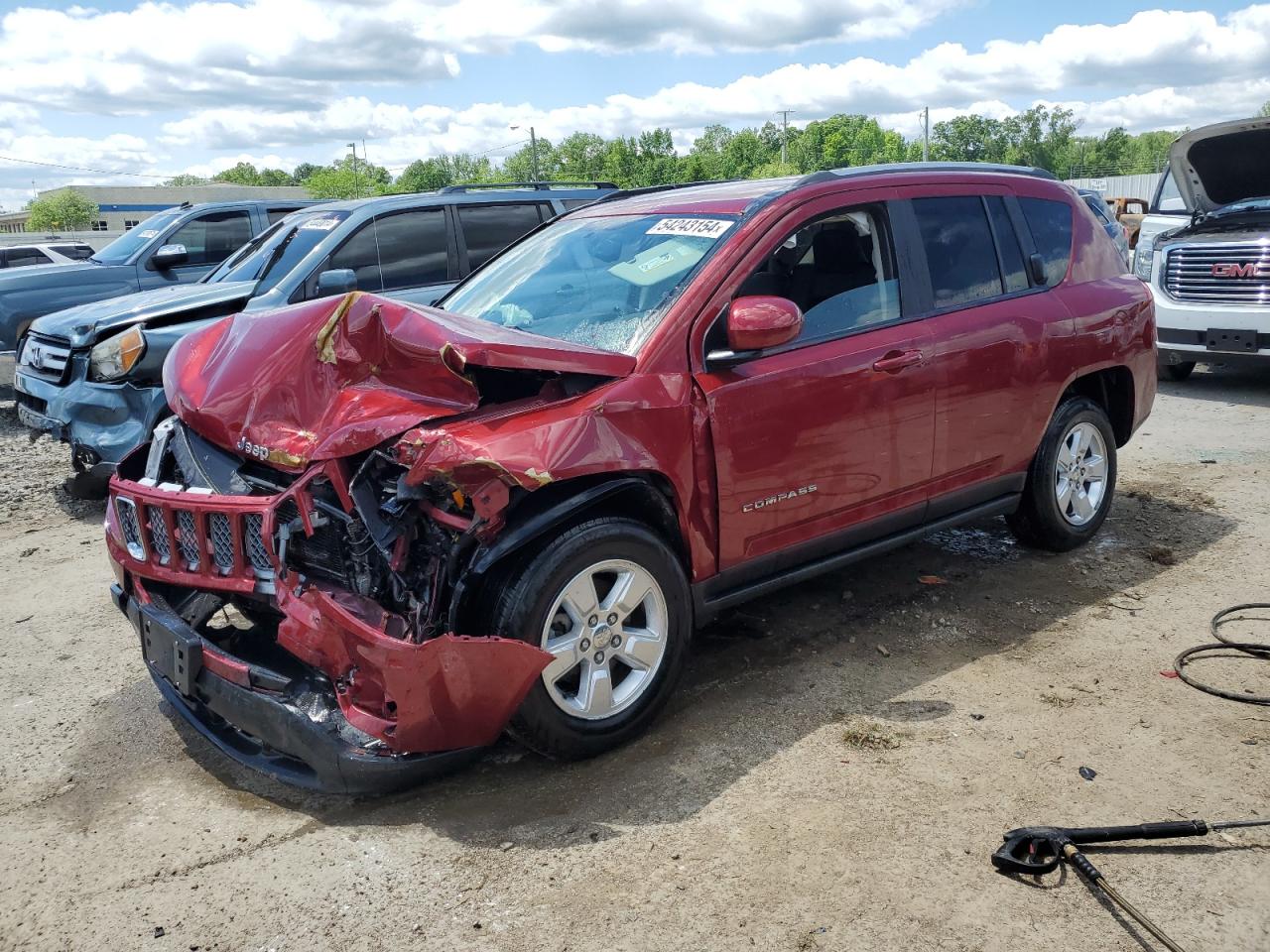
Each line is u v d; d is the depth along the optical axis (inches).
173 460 146.2
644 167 4377.5
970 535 226.8
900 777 131.3
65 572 229.0
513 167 4178.2
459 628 128.8
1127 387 216.1
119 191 3203.7
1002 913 105.4
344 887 115.0
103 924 110.3
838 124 5152.6
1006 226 192.4
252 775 140.3
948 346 173.0
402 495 121.9
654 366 140.3
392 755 122.7
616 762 138.3
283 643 122.0
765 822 122.9
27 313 416.2
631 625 141.9
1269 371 413.7
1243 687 151.8
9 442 379.2
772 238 155.9
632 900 110.2
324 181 3745.1
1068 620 180.1
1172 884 108.7
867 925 104.7
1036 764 133.2
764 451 149.6
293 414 132.3
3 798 136.4
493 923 107.8
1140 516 235.1
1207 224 376.5
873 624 181.2
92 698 165.5
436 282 318.7
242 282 298.0
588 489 131.1
